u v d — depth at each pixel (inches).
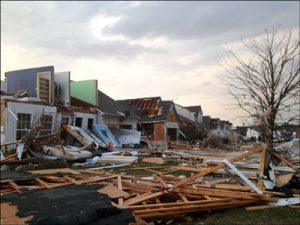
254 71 783.1
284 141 965.8
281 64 635.5
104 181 418.0
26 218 252.8
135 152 935.0
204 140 1617.9
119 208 281.1
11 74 1079.6
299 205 331.0
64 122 1031.0
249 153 400.5
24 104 864.9
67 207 278.7
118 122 1375.5
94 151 845.2
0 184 393.1
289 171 509.0
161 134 1643.7
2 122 815.7
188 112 2170.3
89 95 1262.3
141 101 1802.4
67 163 660.1
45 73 1041.5
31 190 358.6
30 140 701.3
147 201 327.3
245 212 314.8
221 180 449.7
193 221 297.6
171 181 422.0
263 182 378.0
